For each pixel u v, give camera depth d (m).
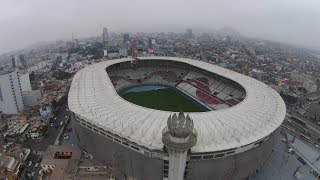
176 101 156.50
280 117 96.94
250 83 141.50
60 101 167.12
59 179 81.75
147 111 93.06
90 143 93.50
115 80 178.25
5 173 92.44
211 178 79.69
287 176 93.44
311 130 140.88
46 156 92.88
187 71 191.00
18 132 127.94
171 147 65.00
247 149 80.56
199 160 75.88
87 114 90.75
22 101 161.25
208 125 85.31
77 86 121.31
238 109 99.94
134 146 78.25
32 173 96.62
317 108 162.75
